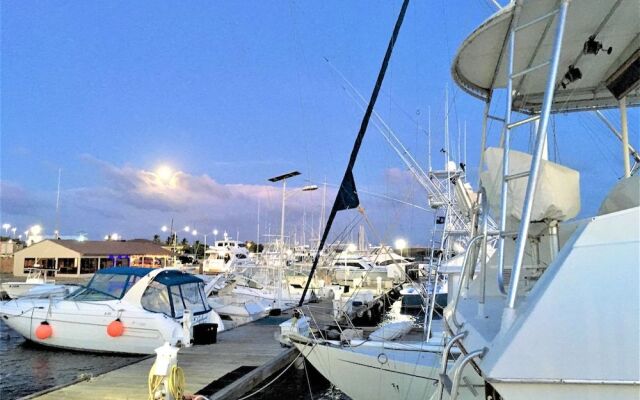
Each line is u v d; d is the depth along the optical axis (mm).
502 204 3035
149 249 50625
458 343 2902
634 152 4859
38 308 12766
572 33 3744
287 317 18609
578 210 3234
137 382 8281
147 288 12789
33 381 10109
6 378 10281
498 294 3857
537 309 2107
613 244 2154
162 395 6223
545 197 3127
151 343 11656
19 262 43844
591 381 1938
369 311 19828
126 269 13211
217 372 9406
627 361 1945
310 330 9211
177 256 55094
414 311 22562
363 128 5723
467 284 4379
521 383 1984
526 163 3287
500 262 3061
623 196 3672
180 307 13445
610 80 4480
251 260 25641
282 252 21844
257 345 12273
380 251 9023
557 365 1989
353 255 27172
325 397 9875
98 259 45406
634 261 2096
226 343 12562
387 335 10477
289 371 10992
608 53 4059
